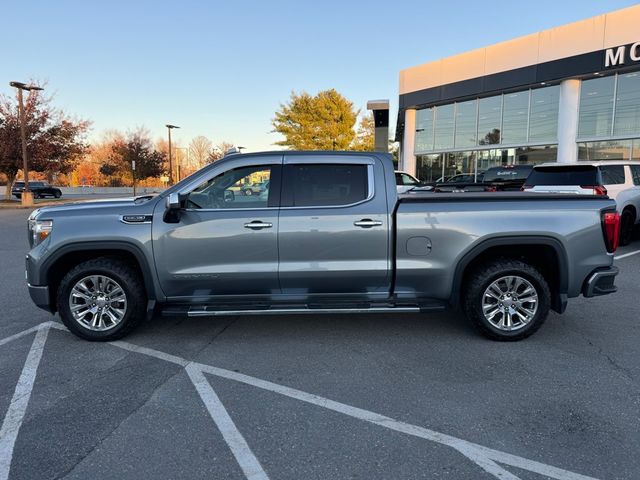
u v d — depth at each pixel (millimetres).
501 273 4617
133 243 4555
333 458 2848
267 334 5035
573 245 4605
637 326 5180
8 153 30047
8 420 3285
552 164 10086
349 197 4648
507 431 3121
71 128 32688
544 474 2684
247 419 3297
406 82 23969
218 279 4613
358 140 41656
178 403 3525
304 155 4723
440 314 5703
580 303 6066
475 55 20750
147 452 2916
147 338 4906
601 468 2732
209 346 4684
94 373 4047
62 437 3076
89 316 4777
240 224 4559
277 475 2693
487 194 4824
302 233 4570
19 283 7387
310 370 4105
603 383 3803
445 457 2846
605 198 4742
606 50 16500
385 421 3260
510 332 4691
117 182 64000
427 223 4590
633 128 16812
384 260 4641
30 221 4863
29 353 4492
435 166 23922
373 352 4508
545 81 18422
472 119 22000
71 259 4859
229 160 4707
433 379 3908
